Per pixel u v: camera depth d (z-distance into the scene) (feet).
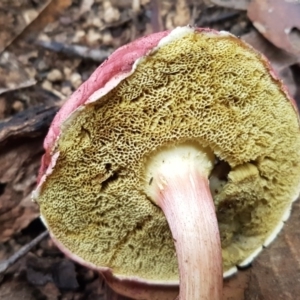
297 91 0.58
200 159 0.39
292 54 0.58
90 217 0.41
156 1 0.65
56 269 0.53
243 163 0.41
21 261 0.53
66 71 0.62
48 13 0.64
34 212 0.55
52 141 0.36
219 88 0.34
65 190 0.38
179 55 0.31
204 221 0.37
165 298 0.48
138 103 0.33
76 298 0.53
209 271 0.36
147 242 0.45
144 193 0.40
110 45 0.64
